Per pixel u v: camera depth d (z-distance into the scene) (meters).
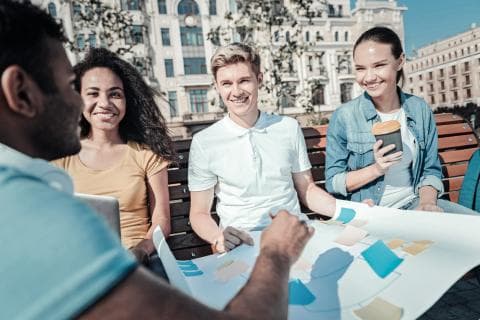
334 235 1.55
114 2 23.97
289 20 13.72
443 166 2.79
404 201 2.26
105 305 0.56
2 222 0.56
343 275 1.26
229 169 2.05
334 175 2.32
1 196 0.57
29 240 0.55
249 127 2.11
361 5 30.09
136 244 1.90
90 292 0.54
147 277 0.62
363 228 1.59
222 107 23.44
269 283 0.81
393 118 2.31
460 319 2.35
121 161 2.09
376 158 1.91
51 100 0.71
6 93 0.65
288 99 27.09
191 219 2.07
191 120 25.95
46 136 0.72
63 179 0.74
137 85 2.21
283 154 2.09
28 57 0.66
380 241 1.38
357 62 2.25
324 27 29.33
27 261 0.54
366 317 1.06
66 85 0.74
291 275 1.32
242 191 2.05
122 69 2.17
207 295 1.30
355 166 2.37
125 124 2.22
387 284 1.17
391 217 1.63
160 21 25.55
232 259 1.53
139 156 2.12
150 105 2.25
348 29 30.45
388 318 1.04
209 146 2.07
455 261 1.18
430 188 2.15
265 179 2.04
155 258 1.60
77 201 0.61
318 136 2.82
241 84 2.01
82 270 0.54
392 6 31.02
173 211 2.35
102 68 2.06
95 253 0.56
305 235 0.99
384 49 2.14
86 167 2.06
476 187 2.16
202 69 26.84
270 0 13.43
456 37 35.31
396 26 31.53
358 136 2.32
